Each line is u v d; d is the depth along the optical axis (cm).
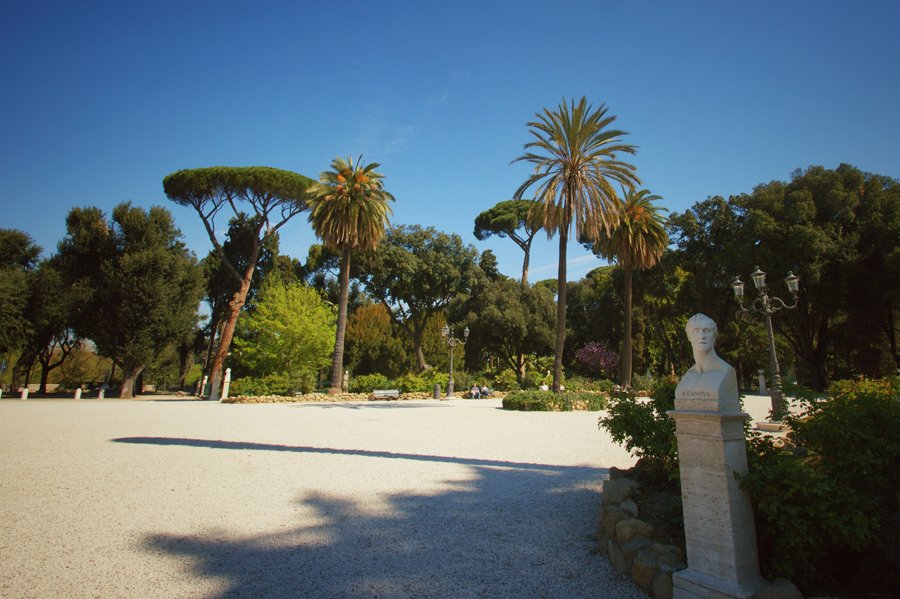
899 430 377
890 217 2503
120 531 495
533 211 2162
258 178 3247
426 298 4538
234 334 4194
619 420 524
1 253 3216
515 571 396
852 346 3044
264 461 854
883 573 330
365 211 2673
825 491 308
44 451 945
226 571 400
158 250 3200
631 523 396
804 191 2708
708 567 317
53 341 3709
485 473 762
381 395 2714
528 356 4403
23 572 396
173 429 1296
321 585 374
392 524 518
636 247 2659
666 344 3944
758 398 2588
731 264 2955
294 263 4975
